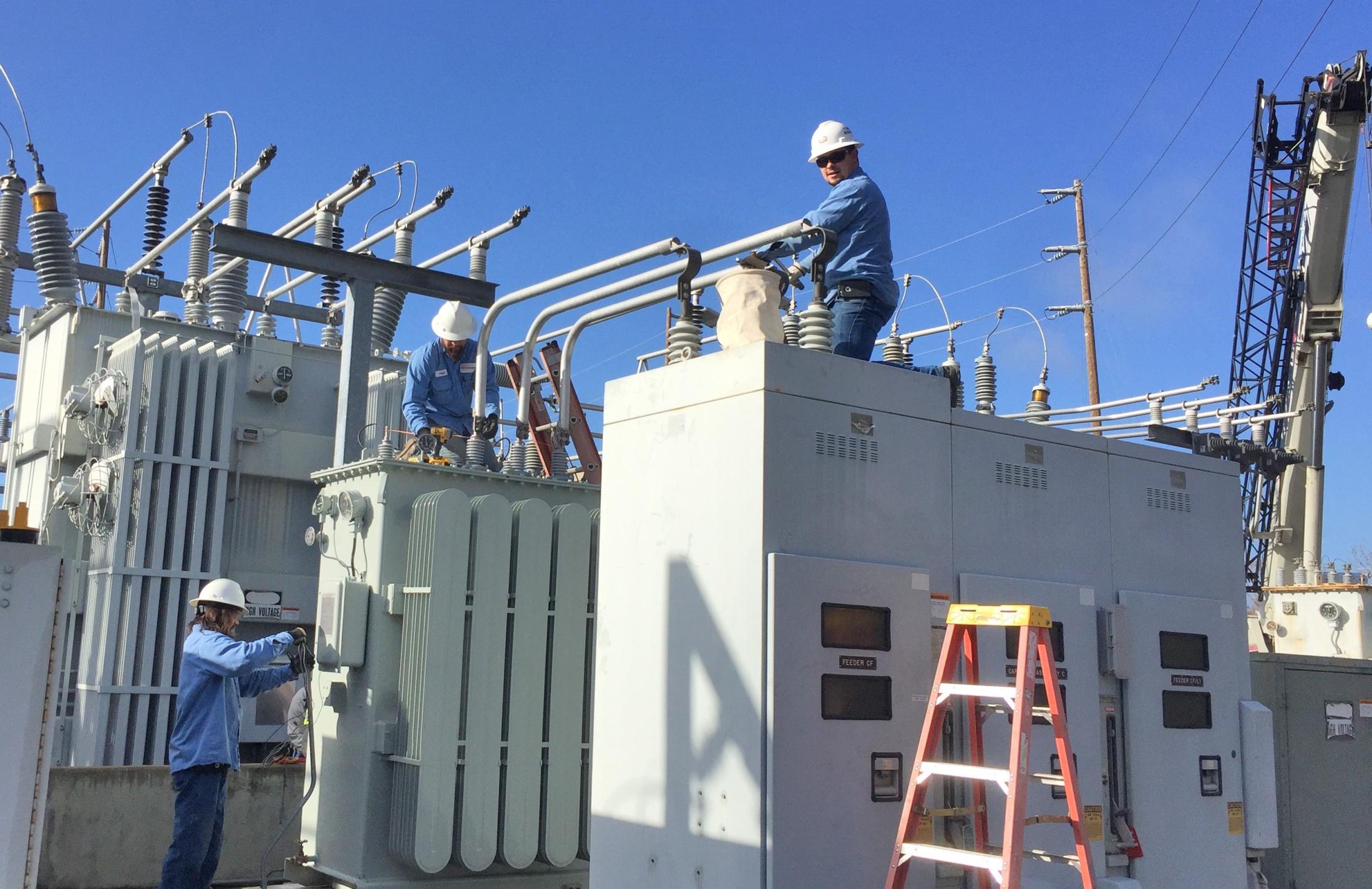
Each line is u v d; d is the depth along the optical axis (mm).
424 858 6648
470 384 8852
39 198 10273
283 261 8219
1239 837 6691
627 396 5859
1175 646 6586
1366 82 16344
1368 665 8688
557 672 7344
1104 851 5996
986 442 5977
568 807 7277
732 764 4945
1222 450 9758
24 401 12867
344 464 7859
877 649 5215
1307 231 16984
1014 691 4680
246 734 11438
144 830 7863
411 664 6941
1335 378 17109
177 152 12375
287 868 7270
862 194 6234
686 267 6348
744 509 5070
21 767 3693
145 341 11383
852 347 6180
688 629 5277
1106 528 6488
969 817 5469
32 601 3775
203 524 11344
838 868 4910
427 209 12219
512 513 7340
